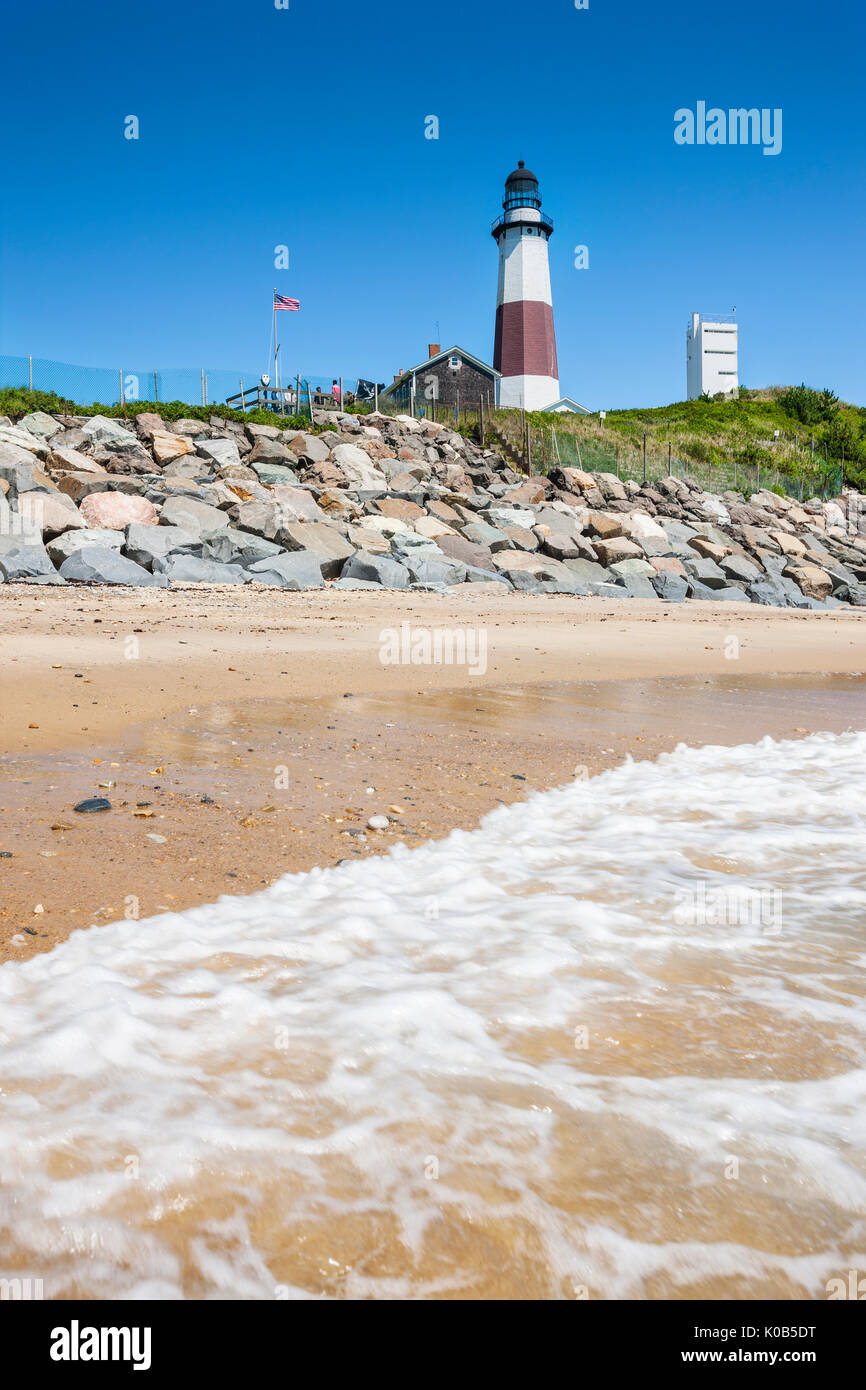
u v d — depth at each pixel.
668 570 31.78
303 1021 2.86
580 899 4.10
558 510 34.88
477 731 8.32
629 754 7.57
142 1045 2.64
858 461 58.47
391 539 27.52
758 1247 2.02
